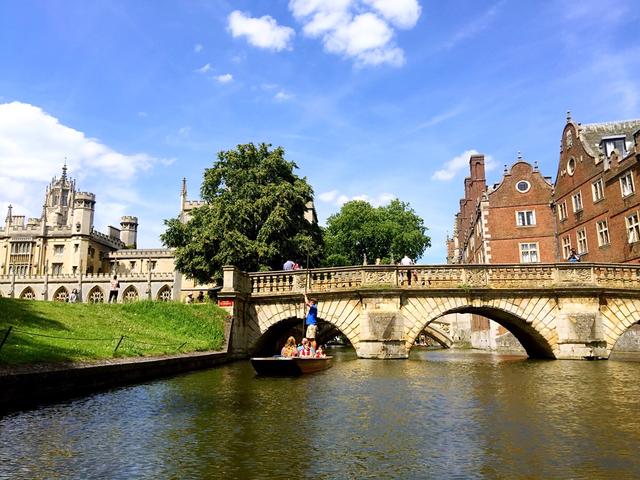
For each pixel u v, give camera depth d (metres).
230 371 17.97
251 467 6.69
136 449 7.48
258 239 33.06
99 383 12.46
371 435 8.37
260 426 9.01
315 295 24.48
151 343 18.06
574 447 7.64
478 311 26.19
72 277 80.50
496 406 10.94
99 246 92.56
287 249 33.84
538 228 42.78
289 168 36.66
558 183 41.78
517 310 23.39
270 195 33.78
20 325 15.41
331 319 24.12
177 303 24.23
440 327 56.47
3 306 17.28
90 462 6.86
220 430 8.68
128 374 13.73
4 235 91.25
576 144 38.81
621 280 23.62
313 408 10.66
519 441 7.99
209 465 6.76
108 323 19.78
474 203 56.53
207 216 34.22
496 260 42.94
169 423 9.17
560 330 23.14
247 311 25.41
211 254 33.06
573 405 11.08
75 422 9.14
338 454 7.28
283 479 6.24
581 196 37.97
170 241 36.53
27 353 11.41
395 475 6.40
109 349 14.71
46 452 7.30
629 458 7.07
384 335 22.84
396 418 9.69
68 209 106.19
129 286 78.94
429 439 8.12
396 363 21.27
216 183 36.22
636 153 30.64
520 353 34.84
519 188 43.75
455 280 23.58
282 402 11.38
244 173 35.31
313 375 16.77
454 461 6.96
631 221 31.66
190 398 11.80
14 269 88.69
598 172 35.47
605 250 34.62
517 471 6.54
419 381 15.21
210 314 23.42
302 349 19.22
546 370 18.62
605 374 17.03
